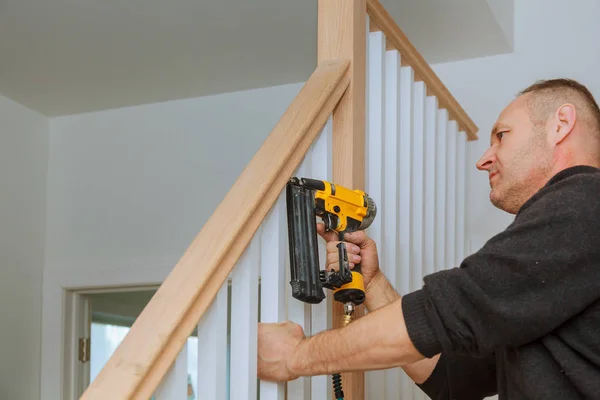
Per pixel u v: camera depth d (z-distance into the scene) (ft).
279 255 4.94
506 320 3.94
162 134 13.16
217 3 9.91
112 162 13.41
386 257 6.84
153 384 3.81
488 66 11.07
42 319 13.33
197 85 12.59
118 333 17.87
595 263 3.95
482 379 5.56
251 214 4.43
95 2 9.87
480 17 9.95
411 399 7.50
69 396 13.17
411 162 7.48
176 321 3.89
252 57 11.54
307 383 5.51
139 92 12.85
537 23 10.93
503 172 5.05
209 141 12.84
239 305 4.62
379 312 4.32
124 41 10.99
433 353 4.20
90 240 13.30
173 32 10.74
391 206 6.90
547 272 3.92
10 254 12.95
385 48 7.00
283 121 5.08
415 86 8.05
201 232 4.33
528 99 5.05
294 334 4.75
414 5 9.73
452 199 9.29
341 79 5.74
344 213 5.16
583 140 4.86
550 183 4.48
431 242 8.14
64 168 13.73
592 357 3.92
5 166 13.00
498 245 4.07
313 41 10.98
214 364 4.30
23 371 12.99
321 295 4.74
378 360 4.29
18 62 11.68
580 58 10.65
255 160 4.75
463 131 10.02
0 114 12.97
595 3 10.69
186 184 12.85
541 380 4.08
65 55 11.43
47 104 13.38
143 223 13.00
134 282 12.85
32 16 10.24
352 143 5.79
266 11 10.12
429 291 4.15
